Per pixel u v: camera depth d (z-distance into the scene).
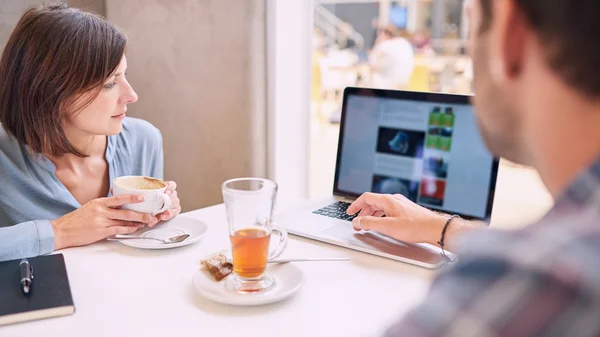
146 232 1.14
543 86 0.33
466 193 1.22
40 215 1.29
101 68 1.23
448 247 0.99
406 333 0.31
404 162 1.30
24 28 1.24
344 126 1.39
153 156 1.58
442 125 1.25
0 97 1.27
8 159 1.27
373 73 3.00
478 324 0.29
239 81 1.87
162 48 2.00
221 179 1.98
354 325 0.79
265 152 1.94
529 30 0.33
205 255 1.04
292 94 1.93
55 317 0.80
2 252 1.00
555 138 0.33
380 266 1.00
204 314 0.81
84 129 1.28
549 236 0.30
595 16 0.30
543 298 0.28
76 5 2.05
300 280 0.89
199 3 1.89
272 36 1.84
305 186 2.06
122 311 0.82
